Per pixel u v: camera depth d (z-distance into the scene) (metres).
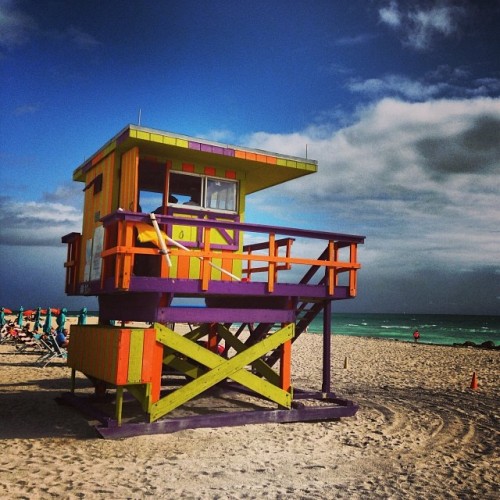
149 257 8.66
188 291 7.05
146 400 6.78
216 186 8.67
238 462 5.73
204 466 5.53
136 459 5.68
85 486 4.77
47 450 5.95
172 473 5.25
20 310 24.81
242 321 7.55
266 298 8.51
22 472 5.12
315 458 6.04
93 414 7.29
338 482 5.22
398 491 5.02
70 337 8.87
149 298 7.09
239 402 9.47
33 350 17.12
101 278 7.69
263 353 7.74
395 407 9.64
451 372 16.11
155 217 6.66
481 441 7.23
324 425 7.82
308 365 17.06
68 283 9.91
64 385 10.84
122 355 6.52
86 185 9.58
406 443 6.95
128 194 7.65
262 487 4.95
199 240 8.17
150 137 7.44
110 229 7.73
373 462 6.00
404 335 69.50
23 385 10.73
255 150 8.40
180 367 9.12
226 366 7.38
